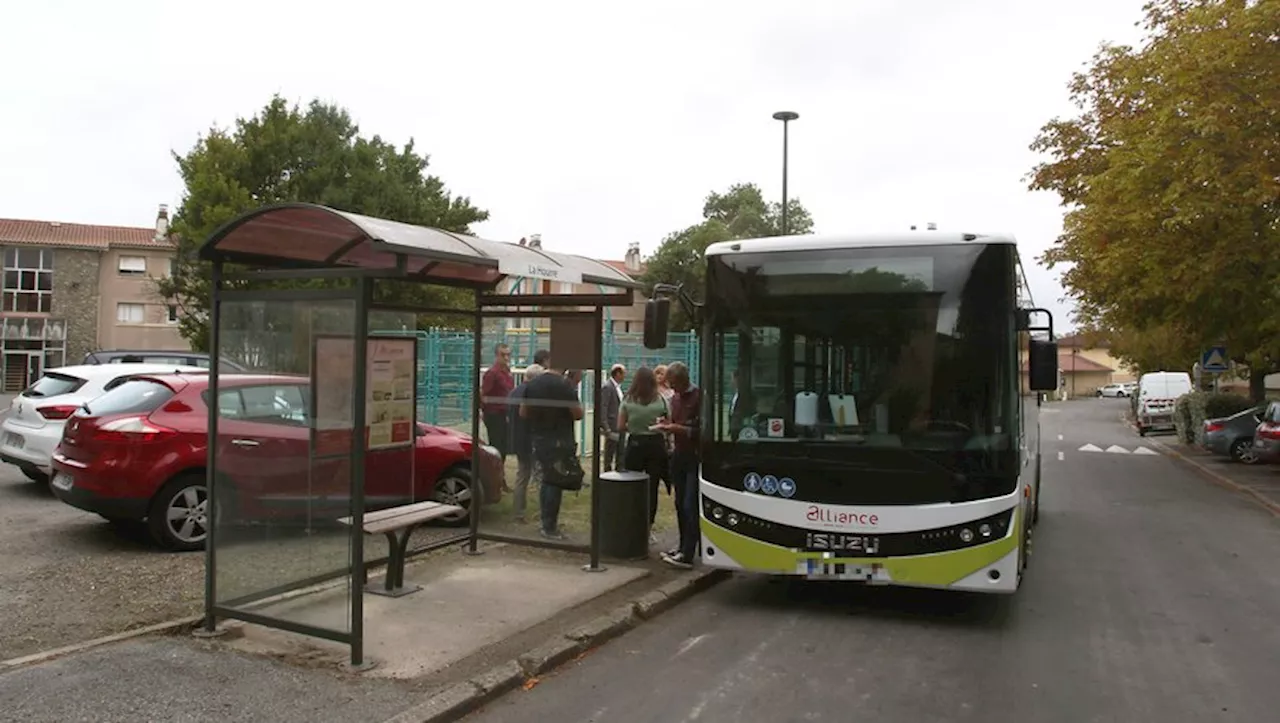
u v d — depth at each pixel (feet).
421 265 25.39
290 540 19.29
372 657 18.85
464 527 32.81
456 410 53.93
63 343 164.25
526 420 29.07
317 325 18.99
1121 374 373.40
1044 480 64.59
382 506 24.41
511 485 29.27
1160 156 53.11
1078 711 17.40
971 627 23.49
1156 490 58.39
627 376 63.31
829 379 23.70
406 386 24.84
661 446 30.78
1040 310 24.59
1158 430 120.47
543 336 52.31
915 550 22.57
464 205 119.34
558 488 28.81
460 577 26.02
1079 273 76.23
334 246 21.71
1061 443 104.94
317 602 19.16
